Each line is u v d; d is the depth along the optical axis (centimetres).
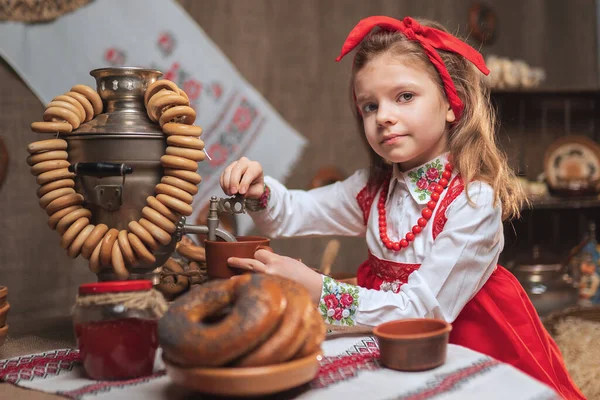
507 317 108
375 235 114
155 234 84
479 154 108
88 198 86
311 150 232
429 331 75
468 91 110
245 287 62
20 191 187
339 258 238
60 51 186
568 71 277
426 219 106
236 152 211
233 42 218
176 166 85
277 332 59
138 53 196
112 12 192
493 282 109
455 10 256
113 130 84
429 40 107
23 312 187
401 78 101
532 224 266
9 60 181
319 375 69
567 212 269
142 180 86
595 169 256
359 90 106
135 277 89
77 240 84
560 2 274
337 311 93
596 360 157
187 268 107
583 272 228
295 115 230
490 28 262
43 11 183
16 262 187
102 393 65
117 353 68
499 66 246
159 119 87
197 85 206
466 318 107
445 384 65
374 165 123
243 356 58
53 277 192
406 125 101
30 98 186
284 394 63
